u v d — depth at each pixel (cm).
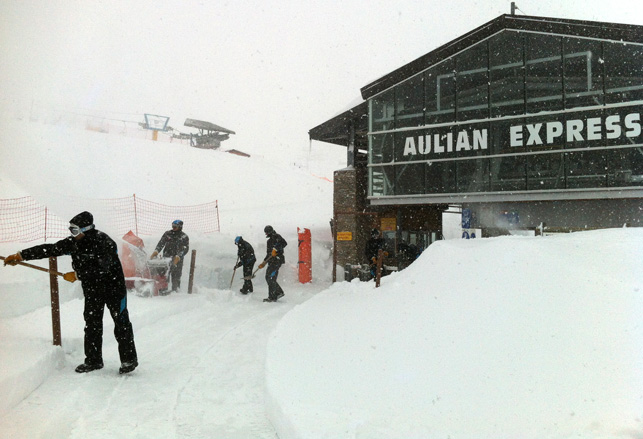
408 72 1355
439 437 258
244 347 571
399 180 1364
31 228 993
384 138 1391
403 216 1620
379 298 617
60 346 477
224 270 1157
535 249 482
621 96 1135
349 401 323
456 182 1289
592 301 363
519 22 1216
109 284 454
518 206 1257
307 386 355
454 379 332
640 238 484
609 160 1137
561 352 320
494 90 1259
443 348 381
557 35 1194
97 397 383
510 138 1233
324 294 856
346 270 1259
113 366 478
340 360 413
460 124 1290
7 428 314
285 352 454
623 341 312
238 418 349
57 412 347
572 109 1172
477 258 521
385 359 397
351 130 1518
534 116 1209
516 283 426
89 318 457
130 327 461
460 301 446
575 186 1166
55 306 481
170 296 886
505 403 289
